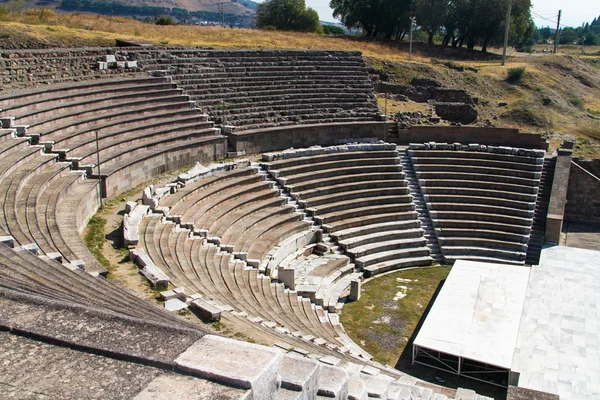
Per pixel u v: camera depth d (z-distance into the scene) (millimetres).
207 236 23500
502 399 18000
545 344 19547
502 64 55094
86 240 20500
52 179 22312
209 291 17438
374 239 30422
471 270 25922
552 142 41188
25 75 29734
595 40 137000
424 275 28812
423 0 65625
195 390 5172
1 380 5426
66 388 5289
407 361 20359
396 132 40188
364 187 33500
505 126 44125
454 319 21062
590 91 55812
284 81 40469
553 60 60469
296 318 19344
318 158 34031
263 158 32781
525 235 31219
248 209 27969
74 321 6457
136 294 15578
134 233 20531
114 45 40000
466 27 66188
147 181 28047
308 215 30375
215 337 6023
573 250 29375
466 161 35812
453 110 44750
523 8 67125
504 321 20922
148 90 33531
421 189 34125
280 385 5684
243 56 40844
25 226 17516
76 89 30000
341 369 6785
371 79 45688
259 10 83938
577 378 17578
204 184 28109
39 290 9789
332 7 73125
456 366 19641
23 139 23469
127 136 28750
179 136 31141
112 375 5465
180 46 41625
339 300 25469
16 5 49000
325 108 39750
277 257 25750
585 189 36125
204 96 35500
